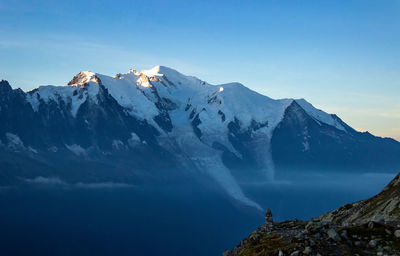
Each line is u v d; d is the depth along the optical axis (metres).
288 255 59.75
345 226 65.25
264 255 62.47
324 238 61.94
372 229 63.19
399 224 66.12
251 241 71.69
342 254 57.91
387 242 60.25
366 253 58.44
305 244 60.38
